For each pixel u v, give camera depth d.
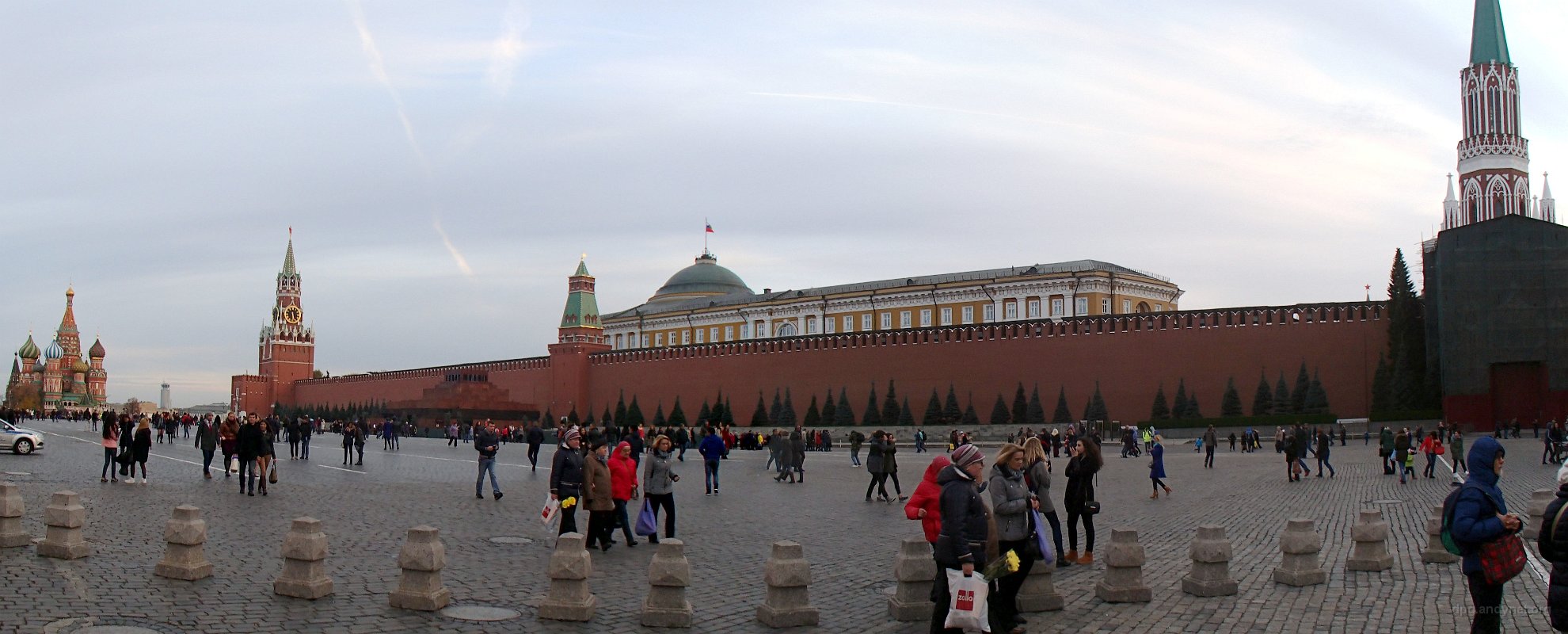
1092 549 15.35
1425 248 64.12
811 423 76.31
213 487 25.05
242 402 128.38
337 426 92.50
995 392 69.88
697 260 126.38
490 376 103.31
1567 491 7.53
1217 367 63.66
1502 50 93.44
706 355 84.94
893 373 74.12
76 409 174.50
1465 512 8.09
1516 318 57.62
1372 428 57.06
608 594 12.47
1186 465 40.38
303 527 11.58
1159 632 10.62
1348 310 61.53
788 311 101.50
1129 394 65.50
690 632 10.68
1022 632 10.47
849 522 20.52
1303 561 13.11
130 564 13.15
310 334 134.00
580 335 95.69
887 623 11.16
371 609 11.05
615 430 25.39
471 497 24.06
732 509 23.25
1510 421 58.41
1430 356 61.22
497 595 12.14
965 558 9.05
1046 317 86.31
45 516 13.66
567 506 16.45
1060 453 55.88
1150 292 88.62
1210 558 12.40
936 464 10.84
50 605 10.57
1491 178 92.12
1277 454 47.94
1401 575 13.70
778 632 10.74
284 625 10.21
